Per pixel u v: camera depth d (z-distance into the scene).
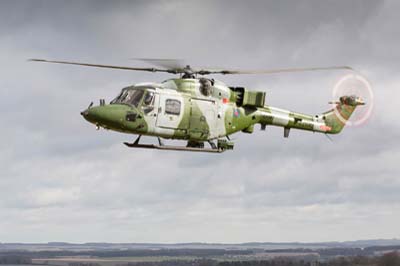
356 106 50.56
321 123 49.62
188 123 42.25
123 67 42.16
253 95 44.78
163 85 42.00
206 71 43.56
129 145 40.75
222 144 43.94
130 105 40.69
